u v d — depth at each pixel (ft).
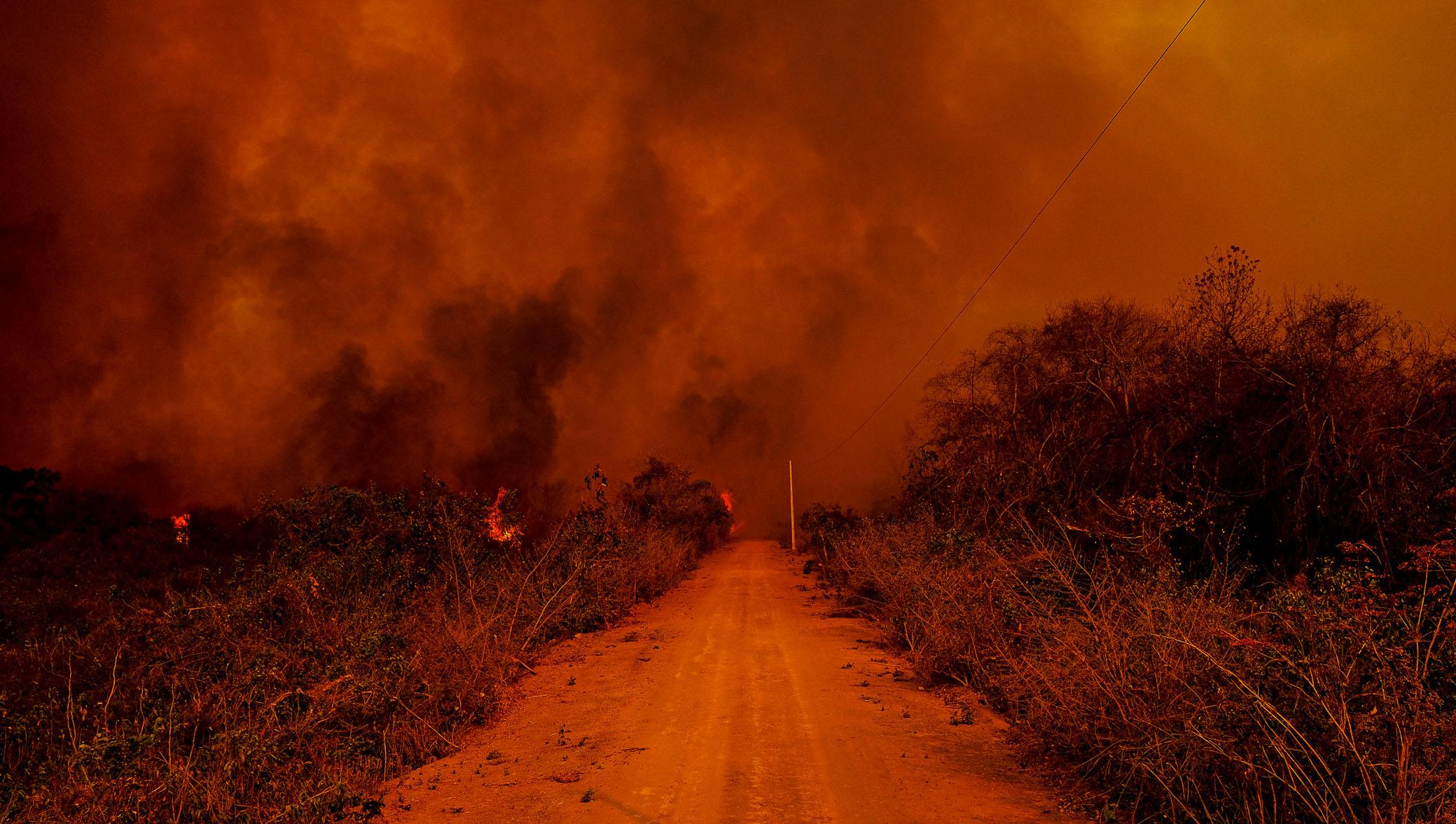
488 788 24.63
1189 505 37.81
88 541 86.38
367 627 34.53
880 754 26.94
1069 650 26.09
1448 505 31.01
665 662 45.24
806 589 89.45
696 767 25.86
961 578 40.55
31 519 87.04
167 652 31.96
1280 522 36.40
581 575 57.72
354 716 29.14
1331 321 36.35
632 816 21.71
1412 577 30.55
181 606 33.86
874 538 70.79
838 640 52.70
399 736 28.99
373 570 44.29
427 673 33.60
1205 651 21.18
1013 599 34.32
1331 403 34.63
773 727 30.58
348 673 28.81
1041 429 52.01
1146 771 20.75
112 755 21.52
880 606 63.52
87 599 64.08
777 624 60.54
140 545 88.79
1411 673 17.10
